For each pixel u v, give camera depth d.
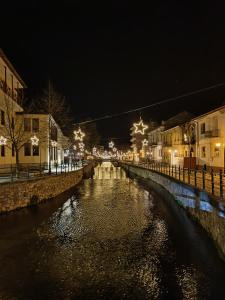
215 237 12.78
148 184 40.50
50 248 13.43
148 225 17.45
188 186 19.53
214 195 13.52
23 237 15.13
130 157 121.75
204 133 39.06
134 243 14.07
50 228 16.80
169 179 28.89
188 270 10.87
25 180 22.53
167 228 16.59
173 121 63.97
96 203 25.39
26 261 11.91
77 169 46.44
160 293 9.25
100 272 10.79
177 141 54.12
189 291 9.35
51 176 27.48
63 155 65.88
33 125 41.88
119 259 12.02
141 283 9.91
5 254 12.71
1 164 32.28
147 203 25.31
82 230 16.42
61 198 27.66
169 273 10.65
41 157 42.09
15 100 37.94
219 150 35.28
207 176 27.72
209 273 10.58
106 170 81.31
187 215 19.30
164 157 65.56
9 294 9.28
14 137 34.06
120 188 36.72
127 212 21.38
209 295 9.10
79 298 9.00
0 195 19.73
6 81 34.91
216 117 36.03
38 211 21.23
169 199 26.47
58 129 55.03
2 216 19.38
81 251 13.01
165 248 13.23
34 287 9.71
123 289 9.52
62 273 10.74
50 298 9.02
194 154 43.84
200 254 12.30
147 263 11.57
